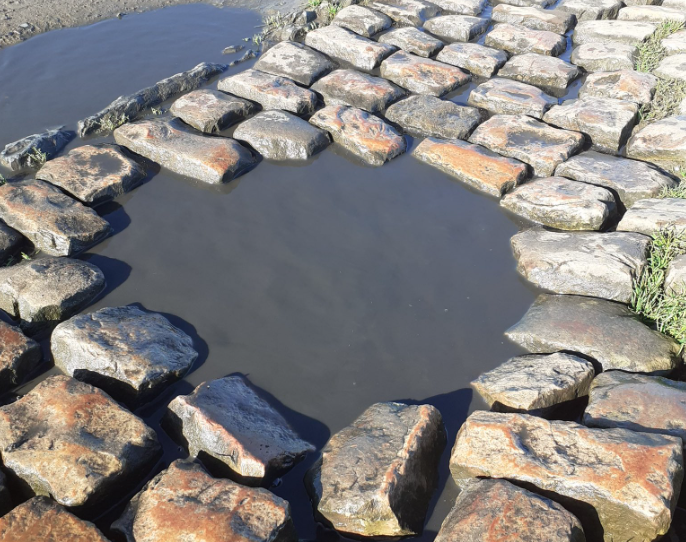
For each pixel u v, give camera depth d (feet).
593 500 11.73
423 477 12.99
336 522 12.38
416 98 24.53
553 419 14.42
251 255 18.54
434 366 15.61
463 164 21.42
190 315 16.74
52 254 18.39
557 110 23.62
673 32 28.45
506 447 12.66
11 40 28.14
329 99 24.75
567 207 19.16
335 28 28.63
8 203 19.02
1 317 16.35
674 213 18.31
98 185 20.03
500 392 14.46
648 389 13.87
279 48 27.25
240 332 16.35
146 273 17.90
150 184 21.06
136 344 15.25
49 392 13.73
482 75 26.89
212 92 24.56
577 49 27.71
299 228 19.49
